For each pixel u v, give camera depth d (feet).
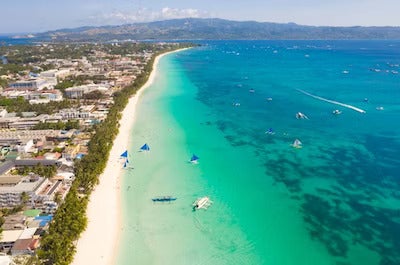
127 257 299.79
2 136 556.10
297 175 448.65
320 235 330.34
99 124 617.62
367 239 324.19
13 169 448.65
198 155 509.76
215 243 318.04
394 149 528.63
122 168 463.42
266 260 297.74
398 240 322.34
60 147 521.65
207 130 626.64
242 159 497.87
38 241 310.65
